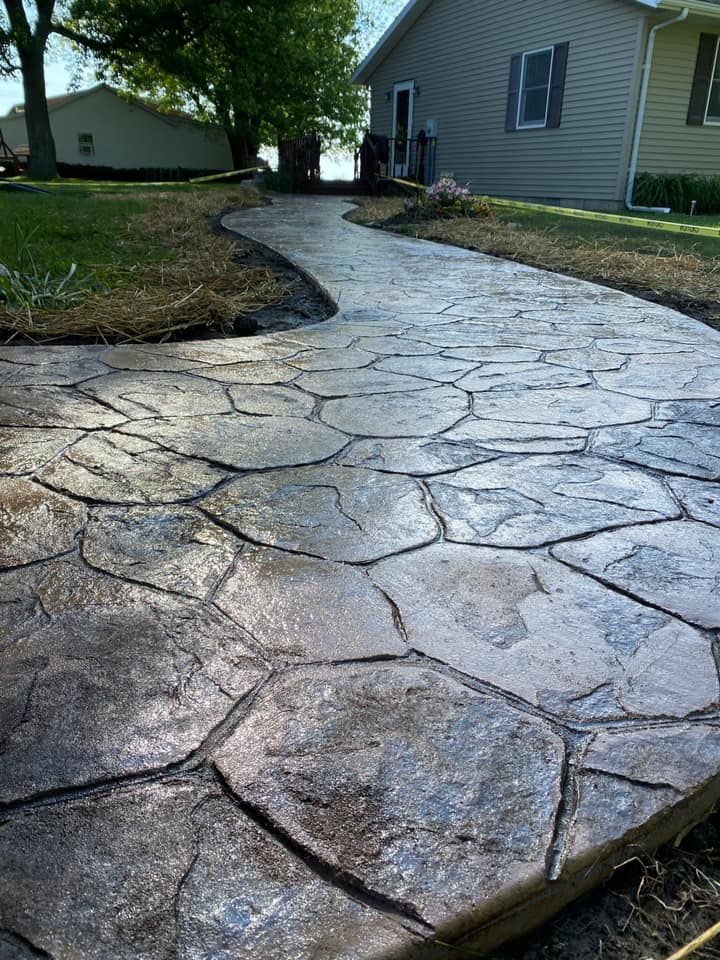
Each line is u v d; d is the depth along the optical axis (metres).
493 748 1.13
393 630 1.41
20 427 2.38
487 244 7.09
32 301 3.90
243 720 1.17
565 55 11.27
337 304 4.43
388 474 2.10
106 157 30.16
